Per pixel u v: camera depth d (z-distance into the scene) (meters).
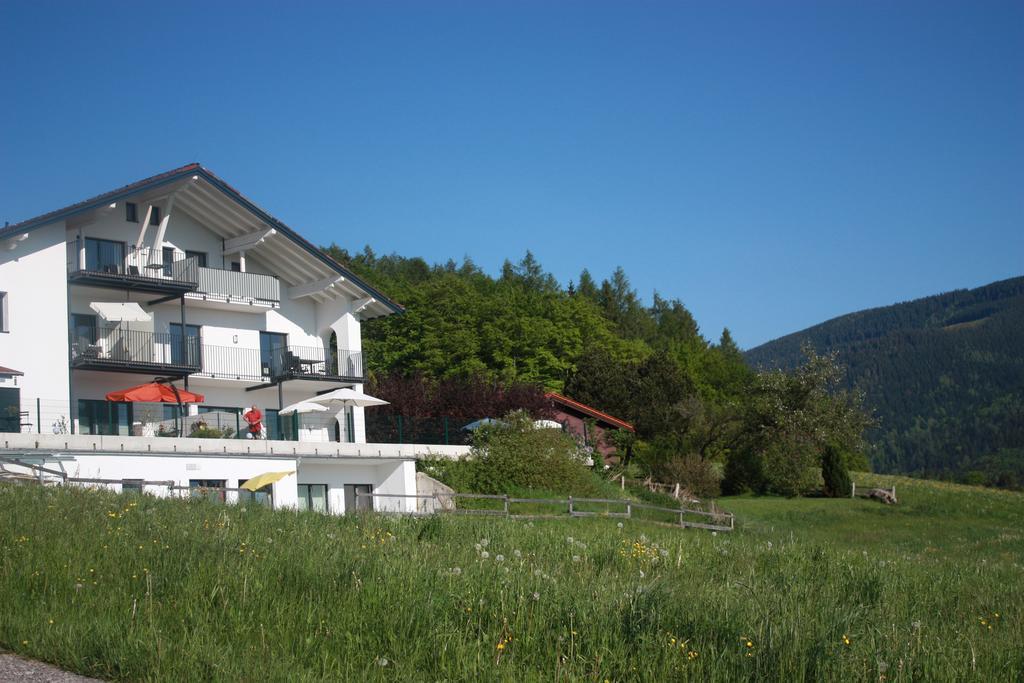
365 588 10.80
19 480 21.52
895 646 9.94
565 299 94.38
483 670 8.96
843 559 19.50
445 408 50.03
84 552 12.23
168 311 39.72
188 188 39.12
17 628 9.62
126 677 8.53
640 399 63.88
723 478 55.31
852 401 57.44
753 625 10.03
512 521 22.56
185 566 11.63
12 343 33.22
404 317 74.81
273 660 8.83
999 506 50.75
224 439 31.97
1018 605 14.65
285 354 40.78
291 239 41.47
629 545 19.27
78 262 36.22
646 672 8.89
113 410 36.97
